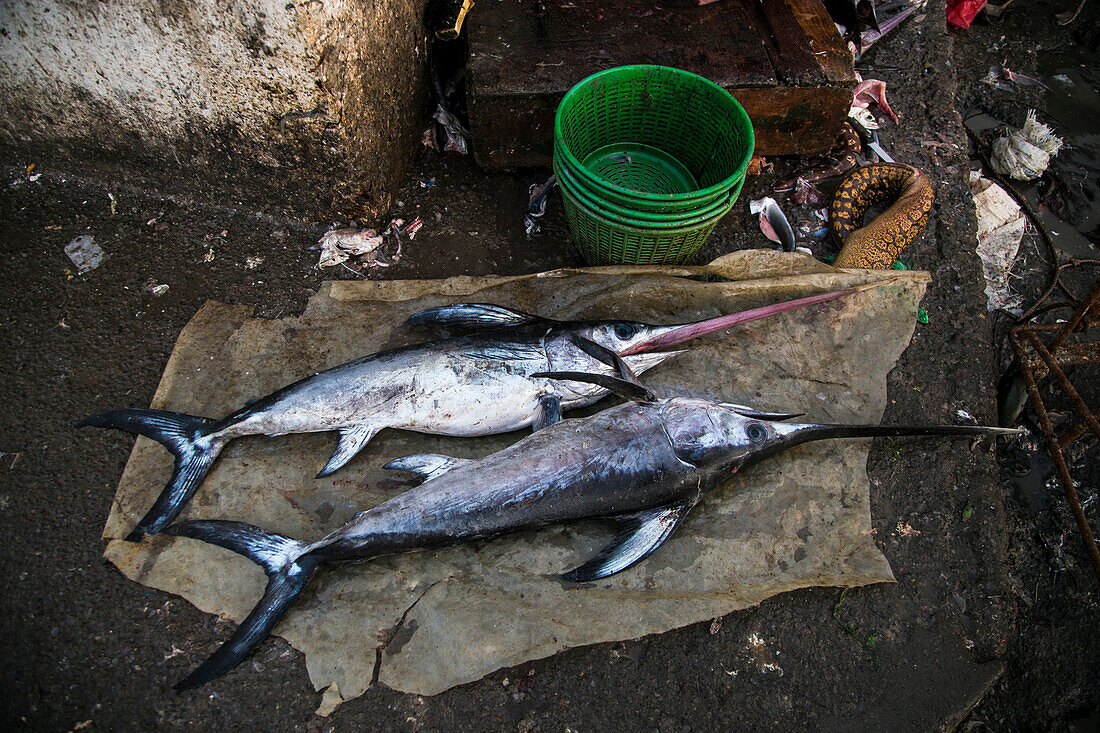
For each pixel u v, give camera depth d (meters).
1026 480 1.41
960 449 1.30
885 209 1.61
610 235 1.29
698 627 1.11
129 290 1.36
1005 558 1.24
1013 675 1.19
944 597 1.18
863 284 1.39
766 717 1.07
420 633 1.06
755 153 1.62
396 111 1.46
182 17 1.16
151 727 1.00
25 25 1.23
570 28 1.51
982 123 1.92
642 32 1.52
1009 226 1.67
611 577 1.13
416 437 1.24
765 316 1.30
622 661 1.08
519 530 1.12
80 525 1.13
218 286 1.38
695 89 1.36
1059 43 2.08
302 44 1.15
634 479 1.13
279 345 1.29
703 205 1.23
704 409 1.19
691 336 1.28
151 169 1.44
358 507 1.16
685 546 1.16
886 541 1.21
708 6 1.57
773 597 1.15
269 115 1.28
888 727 1.08
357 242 1.45
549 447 1.13
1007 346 1.54
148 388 1.26
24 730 0.99
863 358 1.36
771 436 1.19
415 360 1.20
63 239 1.41
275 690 1.03
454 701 1.04
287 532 1.13
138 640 1.05
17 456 1.18
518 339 1.24
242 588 1.08
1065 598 1.28
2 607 1.06
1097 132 1.92
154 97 1.30
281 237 1.46
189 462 1.13
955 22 2.06
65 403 1.23
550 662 1.07
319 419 1.17
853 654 1.12
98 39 1.23
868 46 1.84
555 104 1.44
